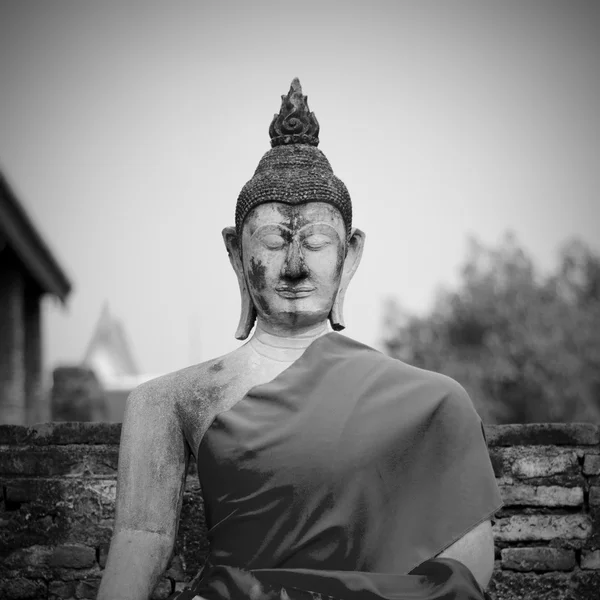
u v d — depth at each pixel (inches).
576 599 220.7
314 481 169.3
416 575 165.3
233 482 172.7
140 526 180.2
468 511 170.7
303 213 189.2
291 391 177.2
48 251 671.1
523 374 948.6
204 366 189.8
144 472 182.4
